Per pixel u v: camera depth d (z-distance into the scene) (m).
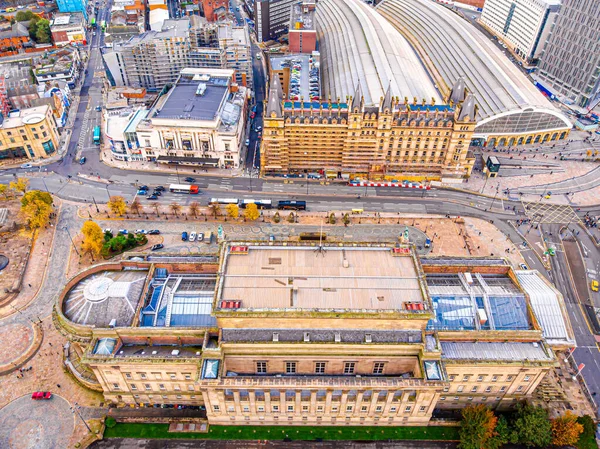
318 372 126.31
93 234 179.75
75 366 142.50
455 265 143.75
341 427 132.50
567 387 143.25
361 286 123.38
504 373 125.94
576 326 165.75
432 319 128.88
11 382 140.75
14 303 166.38
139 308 129.25
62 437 127.88
